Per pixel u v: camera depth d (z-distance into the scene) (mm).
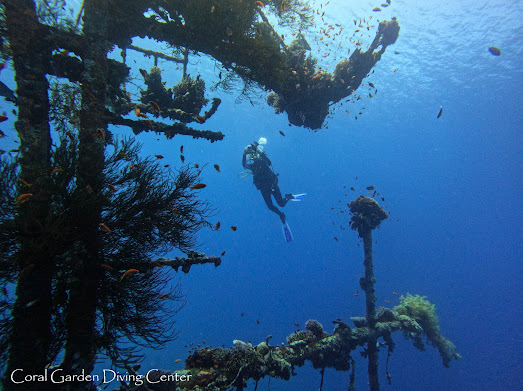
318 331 7195
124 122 4555
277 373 5582
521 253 55375
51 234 2857
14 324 2785
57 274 3146
